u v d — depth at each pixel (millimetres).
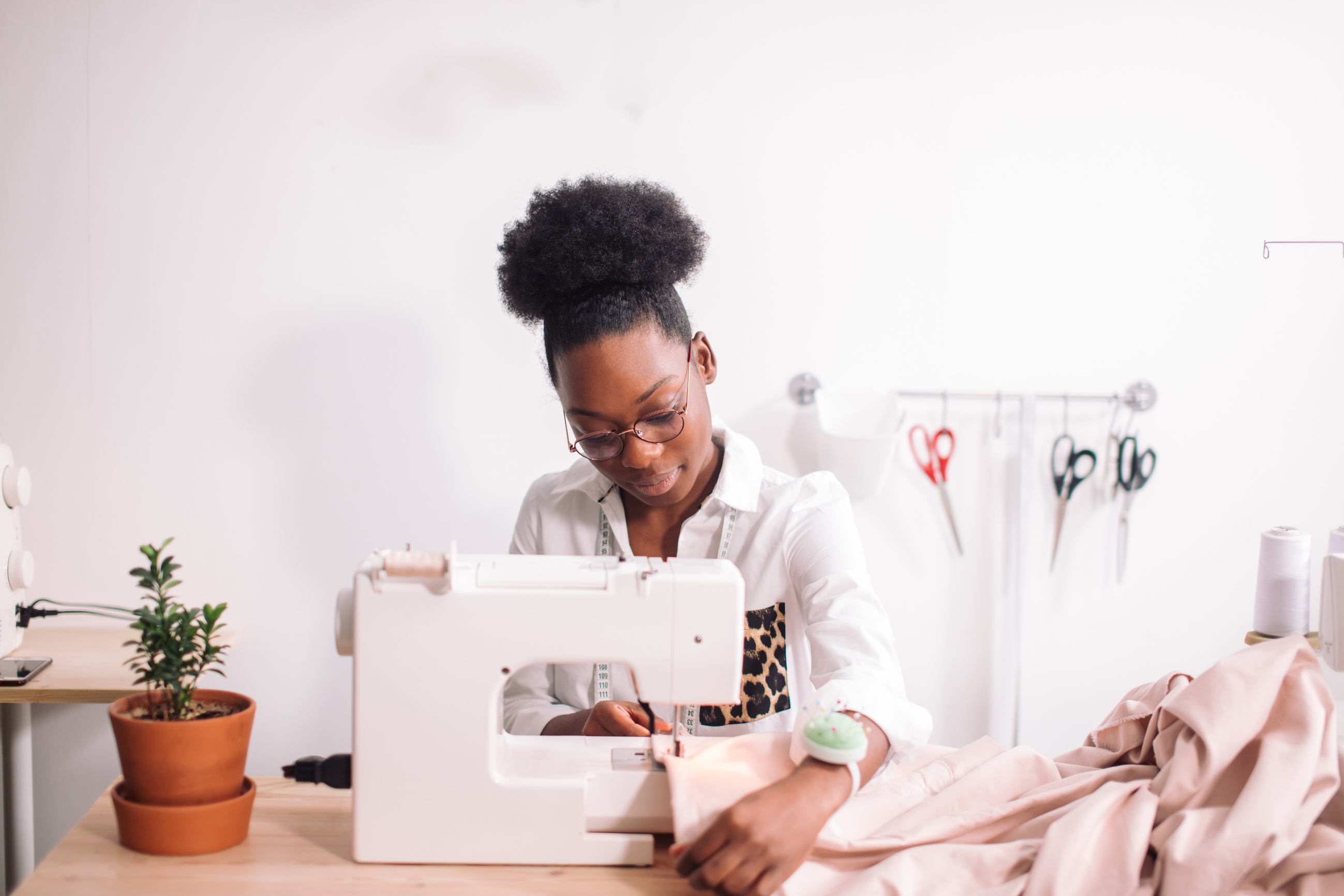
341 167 1776
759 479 1298
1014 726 1931
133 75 1724
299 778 957
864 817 950
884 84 1846
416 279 1809
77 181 1731
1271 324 1927
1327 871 824
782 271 1868
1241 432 1950
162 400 1782
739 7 1812
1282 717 925
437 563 901
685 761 938
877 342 1892
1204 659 1991
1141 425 1944
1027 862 859
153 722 869
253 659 1844
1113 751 1043
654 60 1804
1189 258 1908
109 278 1753
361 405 1820
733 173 1841
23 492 1501
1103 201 1892
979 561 1951
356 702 897
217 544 1818
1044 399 1926
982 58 1854
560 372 1139
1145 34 1865
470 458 1851
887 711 992
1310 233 1907
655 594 928
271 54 1746
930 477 1904
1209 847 828
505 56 1784
